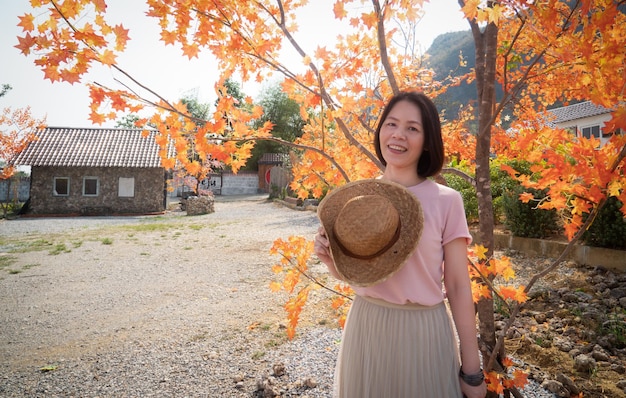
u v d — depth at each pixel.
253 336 4.25
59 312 5.46
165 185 23.72
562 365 3.15
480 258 1.86
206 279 7.02
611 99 1.41
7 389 3.36
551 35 1.60
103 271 7.84
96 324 4.95
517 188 6.75
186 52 2.05
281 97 39.66
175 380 3.39
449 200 1.49
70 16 1.68
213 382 3.31
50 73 1.70
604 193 1.55
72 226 16.16
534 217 6.54
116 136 25.12
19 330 4.81
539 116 3.43
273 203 26.19
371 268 1.39
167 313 5.26
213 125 2.11
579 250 5.55
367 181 1.53
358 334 1.56
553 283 5.05
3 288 6.71
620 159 1.46
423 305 1.48
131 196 23.08
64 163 21.66
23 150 22.02
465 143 3.95
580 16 1.52
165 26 1.94
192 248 10.17
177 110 2.02
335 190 1.58
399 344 1.46
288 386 3.11
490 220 2.13
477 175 2.18
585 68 1.63
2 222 18.17
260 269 7.54
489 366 1.84
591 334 3.52
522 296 1.76
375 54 2.97
